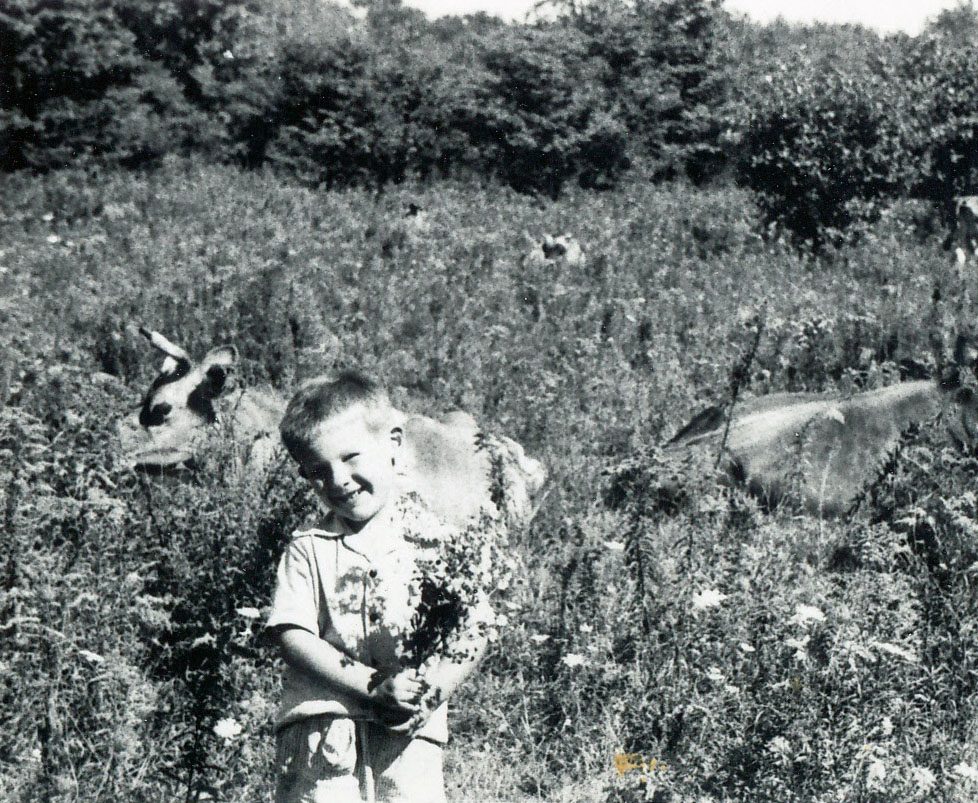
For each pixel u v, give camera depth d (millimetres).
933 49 25250
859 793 4520
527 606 6000
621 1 36531
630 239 23328
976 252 21109
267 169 30453
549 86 32625
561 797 4953
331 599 3311
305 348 11234
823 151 22094
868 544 6473
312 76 31656
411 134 31281
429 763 3312
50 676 4914
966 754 5113
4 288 15844
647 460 7234
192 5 33250
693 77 35156
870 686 4934
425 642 3250
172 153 31203
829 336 12875
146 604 5312
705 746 4797
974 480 7711
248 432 7680
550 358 12812
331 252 18812
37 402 8258
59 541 6078
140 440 7578
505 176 32344
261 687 5105
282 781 3289
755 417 9117
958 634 5738
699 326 14562
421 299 14914
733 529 7211
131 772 4703
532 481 8117
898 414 8812
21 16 30188
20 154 29953
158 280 15367
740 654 5312
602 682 5496
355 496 3312
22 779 4625
